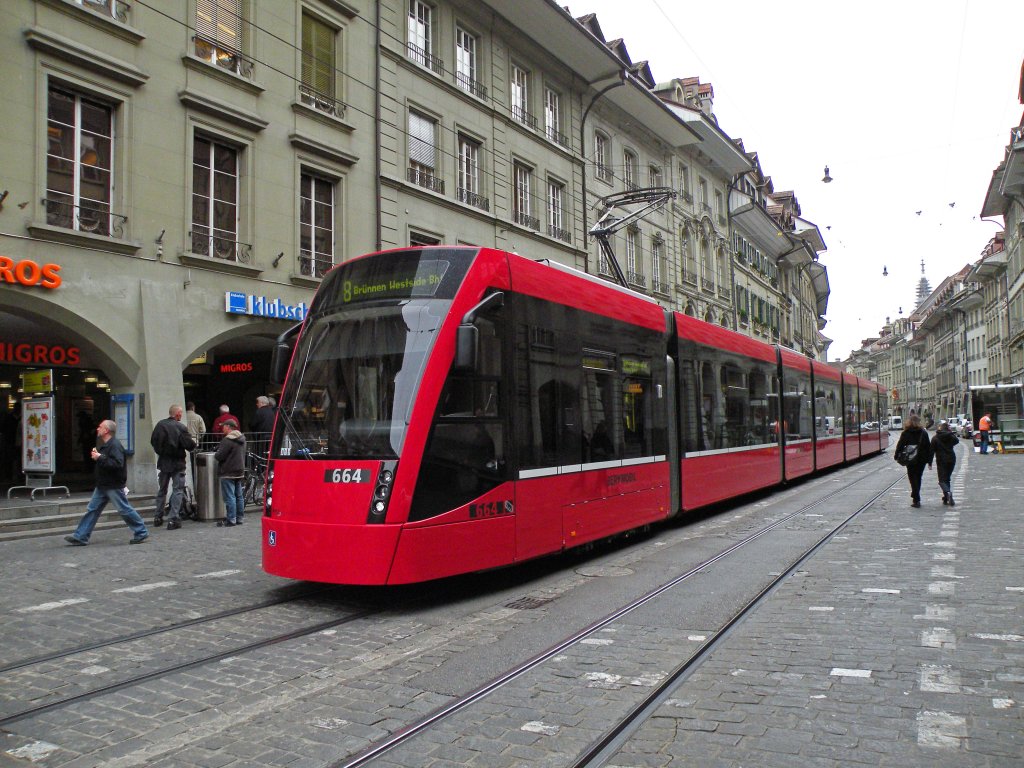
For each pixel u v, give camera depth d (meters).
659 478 10.77
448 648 5.68
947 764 3.55
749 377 15.05
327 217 17.39
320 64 17.27
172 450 12.14
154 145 13.84
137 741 4.02
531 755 3.78
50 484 13.09
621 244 29.05
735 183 40.50
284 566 7.01
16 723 4.27
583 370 9.00
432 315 7.12
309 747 3.91
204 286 14.55
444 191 20.28
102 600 7.27
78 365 16.41
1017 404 38.97
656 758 3.71
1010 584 7.20
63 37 12.52
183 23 14.30
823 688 4.59
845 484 18.75
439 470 6.89
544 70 24.67
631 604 6.93
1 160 11.85
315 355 7.50
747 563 8.73
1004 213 54.09
